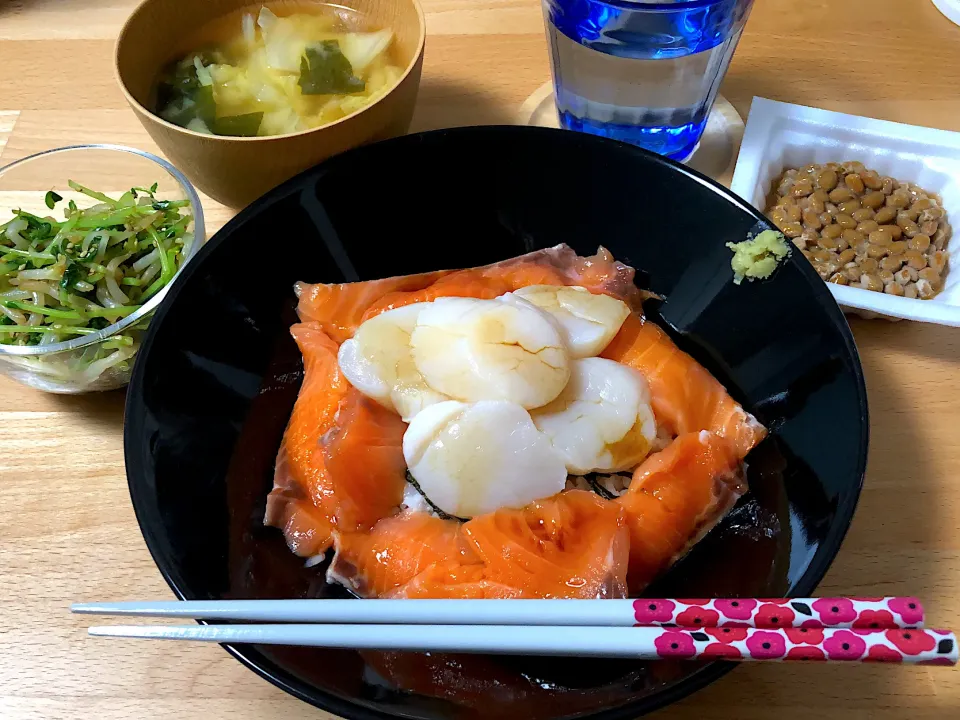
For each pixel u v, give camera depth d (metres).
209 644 0.24
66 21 0.41
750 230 0.27
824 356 0.25
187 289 0.26
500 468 0.25
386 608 0.20
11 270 0.29
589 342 0.27
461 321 0.27
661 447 0.27
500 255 0.32
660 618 0.19
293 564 0.25
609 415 0.26
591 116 0.34
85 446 0.28
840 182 0.33
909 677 0.23
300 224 0.29
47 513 0.26
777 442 0.26
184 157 0.29
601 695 0.20
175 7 0.31
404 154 0.29
